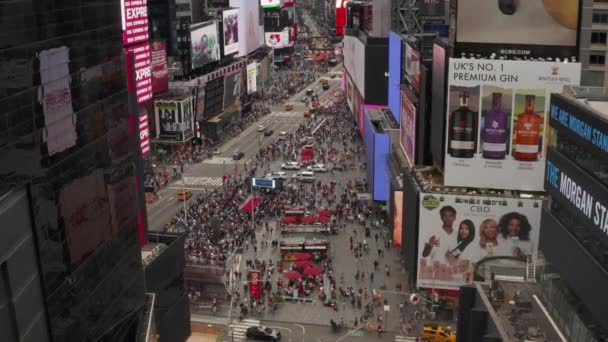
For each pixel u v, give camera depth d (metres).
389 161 112.81
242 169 141.25
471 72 82.00
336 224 108.38
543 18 80.25
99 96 47.19
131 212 54.19
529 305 55.81
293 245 94.94
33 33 37.66
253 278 82.81
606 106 49.12
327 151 154.00
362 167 141.25
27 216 37.00
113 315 50.31
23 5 36.56
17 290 35.16
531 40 81.00
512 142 82.81
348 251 98.44
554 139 55.00
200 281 85.25
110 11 48.94
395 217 96.50
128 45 125.69
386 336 76.00
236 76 186.12
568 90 54.53
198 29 166.00
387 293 85.69
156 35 169.12
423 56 102.25
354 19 191.50
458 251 83.06
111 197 49.66
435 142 92.31
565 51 80.56
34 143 37.84
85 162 44.84
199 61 166.88
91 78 45.72
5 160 34.72
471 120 83.19
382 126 124.62
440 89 87.94
